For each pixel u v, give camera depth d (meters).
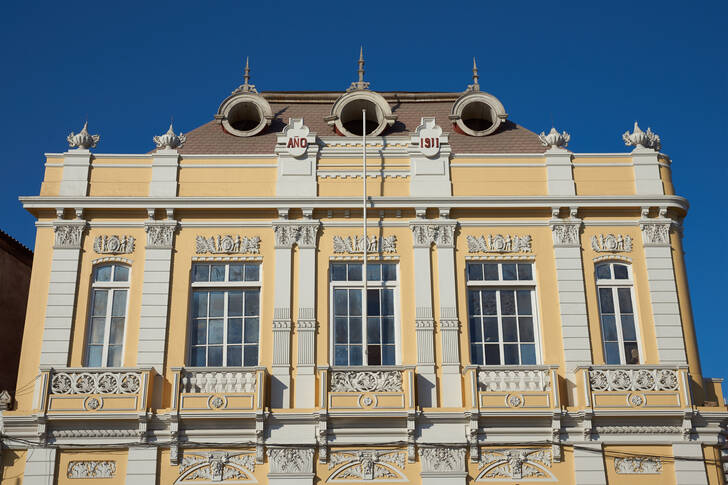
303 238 21.28
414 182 21.92
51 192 21.48
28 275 25.23
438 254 21.22
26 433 19.05
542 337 20.53
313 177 21.97
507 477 19.06
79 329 20.33
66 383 19.30
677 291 21.09
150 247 21.09
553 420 19.23
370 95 23.47
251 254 21.22
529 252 21.38
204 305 20.91
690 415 19.23
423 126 22.48
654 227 21.64
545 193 21.92
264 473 18.97
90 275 20.86
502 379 19.66
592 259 21.34
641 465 19.27
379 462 19.09
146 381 19.30
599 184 22.08
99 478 18.91
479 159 22.28
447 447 19.14
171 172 21.89
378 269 21.30
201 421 19.11
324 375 19.38
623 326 20.84
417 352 20.17
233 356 20.44
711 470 19.25
